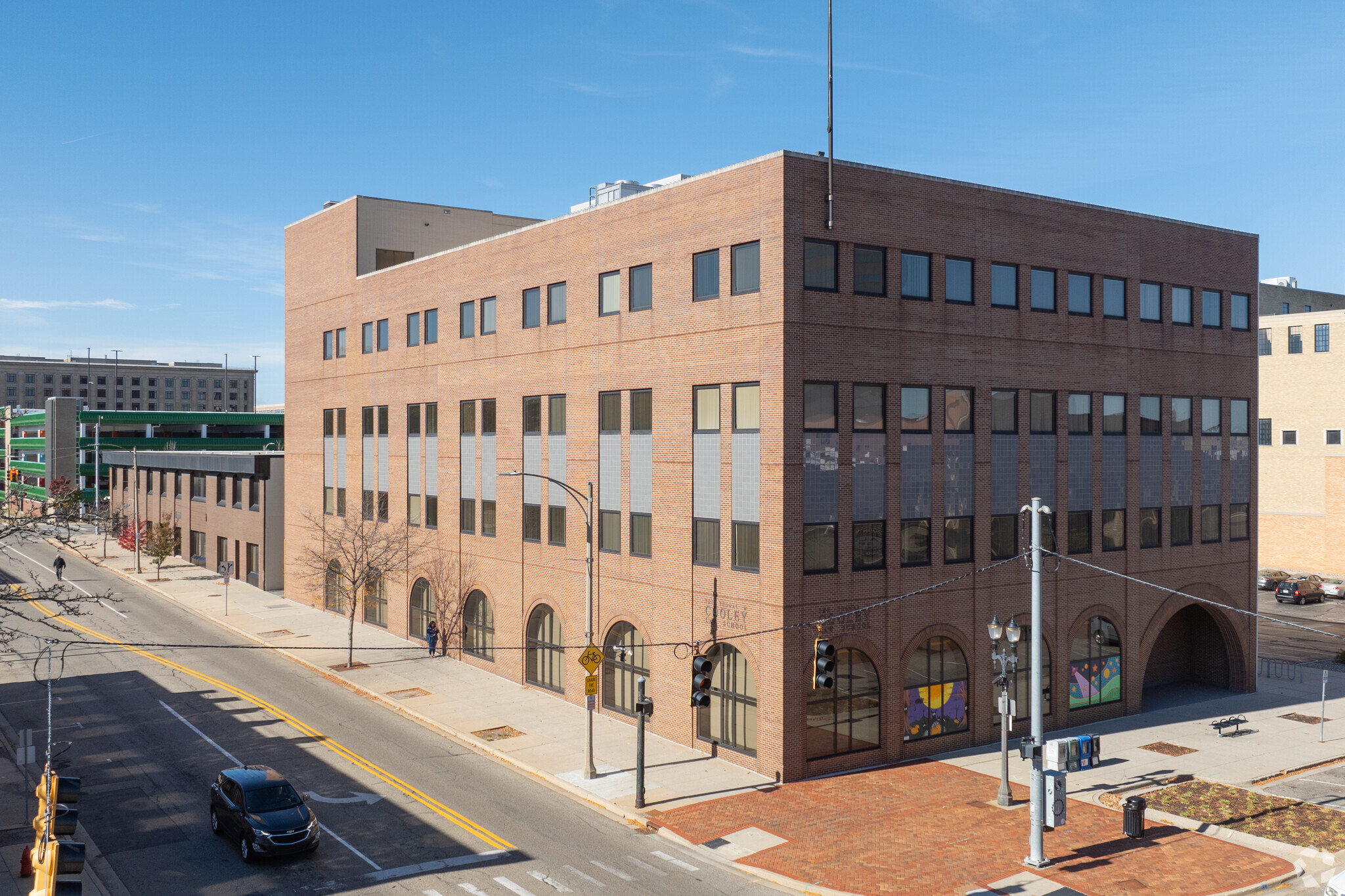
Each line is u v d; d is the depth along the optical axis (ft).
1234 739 109.60
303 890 69.26
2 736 106.42
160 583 212.84
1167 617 124.16
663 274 106.73
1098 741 78.38
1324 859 75.56
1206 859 75.77
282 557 202.80
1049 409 112.47
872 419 99.30
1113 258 117.60
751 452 96.37
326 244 178.19
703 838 79.82
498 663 134.92
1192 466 126.93
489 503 136.67
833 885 70.90
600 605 116.47
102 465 372.17
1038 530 77.92
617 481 113.70
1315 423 242.78
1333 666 152.25
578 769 96.43
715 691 101.45
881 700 99.76
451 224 178.50
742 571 97.19
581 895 68.80
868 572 98.32
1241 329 132.05
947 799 89.04
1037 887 70.59
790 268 93.09
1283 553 247.91
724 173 99.04
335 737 106.63
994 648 89.66
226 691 126.00
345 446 173.06
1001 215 108.06
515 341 130.41
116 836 79.10
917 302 101.76
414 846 77.41
